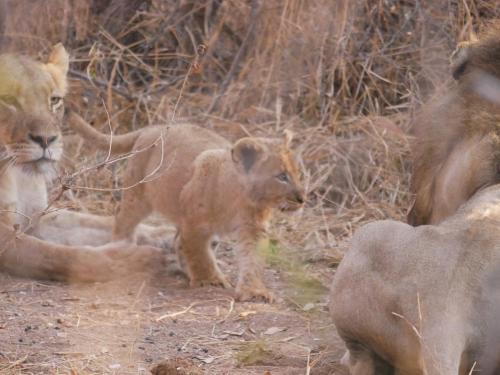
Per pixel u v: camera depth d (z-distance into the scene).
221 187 10.62
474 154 7.80
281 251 12.16
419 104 15.00
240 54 16.33
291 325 9.81
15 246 11.39
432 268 6.53
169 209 11.26
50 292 10.85
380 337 6.80
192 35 16.55
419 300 6.46
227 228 10.82
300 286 10.80
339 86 16.08
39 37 16.02
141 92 15.98
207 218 10.77
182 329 9.65
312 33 15.80
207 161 10.78
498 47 8.62
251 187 10.47
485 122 8.06
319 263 12.10
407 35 15.84
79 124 12.22
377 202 14.12
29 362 8.49
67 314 9.93
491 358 6.53
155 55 16.66
